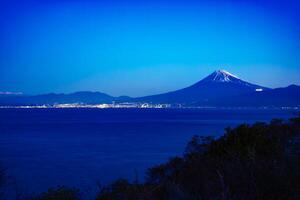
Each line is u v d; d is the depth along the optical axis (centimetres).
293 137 1616
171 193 761
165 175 1464
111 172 3597
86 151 5781
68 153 5534
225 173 783
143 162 4344
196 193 730
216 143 1493
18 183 2873
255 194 648
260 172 699
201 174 937
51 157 5047
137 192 882
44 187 2706
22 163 4416
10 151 5878
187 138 7575
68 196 1220
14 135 9294
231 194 662
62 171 3744
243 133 1484
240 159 839
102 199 1090
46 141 7700
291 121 2192
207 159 1134
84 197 1443
